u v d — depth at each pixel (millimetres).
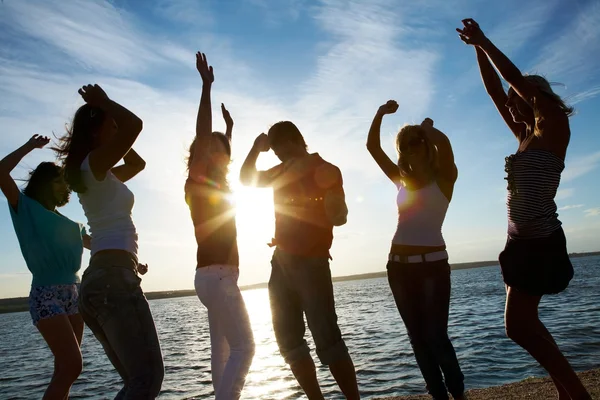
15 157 3938
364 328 27281
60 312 3791
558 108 3273
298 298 3611
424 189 3686
